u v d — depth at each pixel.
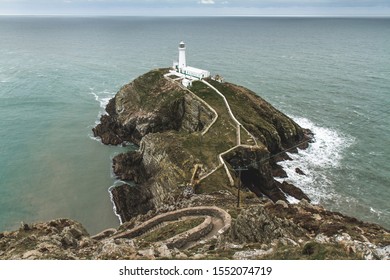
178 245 30.81
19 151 77.75
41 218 55.97
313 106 106.25
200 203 46.16
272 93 120.38
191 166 60.66
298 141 81.44
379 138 83.56
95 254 25.56
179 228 34.91
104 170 71.75
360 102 109.38
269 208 40.62
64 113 103.00
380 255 22.86
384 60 180.88
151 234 35.50
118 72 157.75
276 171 67.56
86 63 177.88
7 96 116.50
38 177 67.62
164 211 44.81
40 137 85.69
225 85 92.88
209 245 29.03
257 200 50.44
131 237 36.94
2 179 66.12
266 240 27.89
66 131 90.31
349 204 58.66
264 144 72.94
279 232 28.53
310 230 33.22
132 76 150.25
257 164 64.19
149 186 64.56
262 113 84.31
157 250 25.78
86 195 62.69
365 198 60.38
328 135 85.25
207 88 89.62
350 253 22.41
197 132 73.06
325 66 166.62
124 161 71.12
